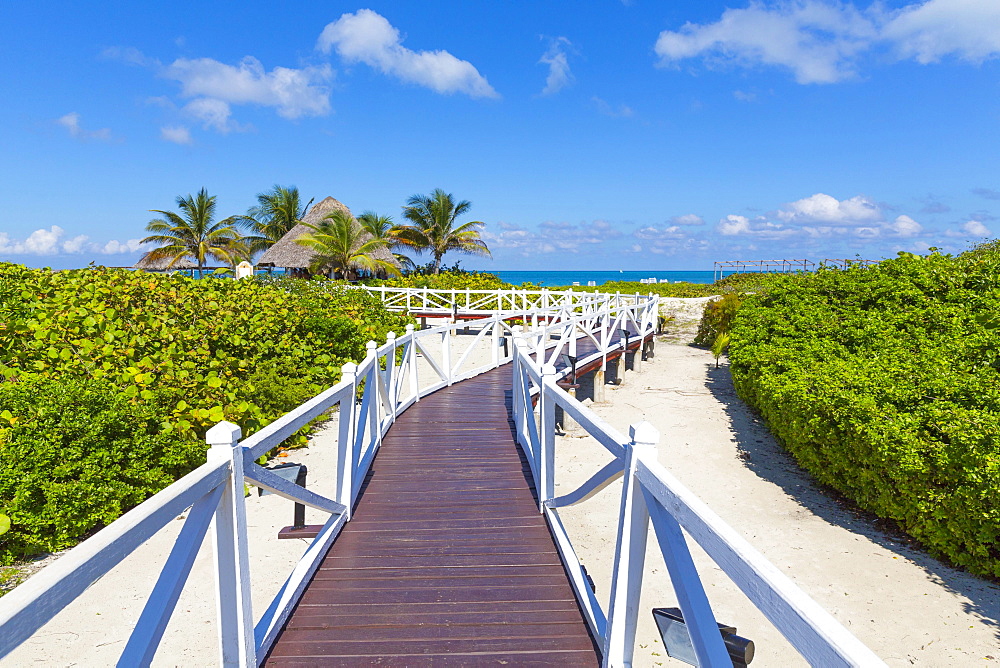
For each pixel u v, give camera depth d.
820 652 1.34
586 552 5.67
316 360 10.45
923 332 9.46
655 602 4.90
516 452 6.69
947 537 5.29
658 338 22.53
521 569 3.97
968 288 10.68
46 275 10.59
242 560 2.71
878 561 5.48
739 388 11.64
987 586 5.04
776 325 11.41
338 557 4.15
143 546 5.36
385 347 7.11
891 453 5.59
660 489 2.29
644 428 2.59
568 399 4.04
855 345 9.82
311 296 14.30
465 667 2.93
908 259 12.24
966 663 4.09
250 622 2.79
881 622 4.54
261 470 3.02
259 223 39.75
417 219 39.62
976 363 7.38
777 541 5.88
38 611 1.44
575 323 11.99
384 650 3.07
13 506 4.94
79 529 5.27
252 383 8.46
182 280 12.02
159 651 4.01
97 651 3.94
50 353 6.93
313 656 3.01
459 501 5.23
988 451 4.99
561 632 3.24
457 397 9.66
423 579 3.83
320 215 33.06
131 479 5.73
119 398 5.96
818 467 7.19
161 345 8.49
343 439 4.83
